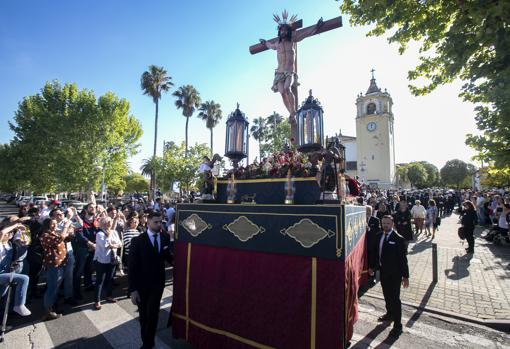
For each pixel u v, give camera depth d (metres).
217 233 3.72
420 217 13.59
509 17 3.60
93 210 6.78
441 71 5.84
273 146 34.56
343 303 2.76
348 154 60.00
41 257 5.67
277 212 3.23
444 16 4.77
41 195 40.19
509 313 5.12
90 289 6.59
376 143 47.25
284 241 3.15
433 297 5.91
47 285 5.00
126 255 7.61
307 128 3.89
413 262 8.64
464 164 63.94
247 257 3.40
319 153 3.56
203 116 44.28
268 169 3.99
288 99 5.67
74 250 6.06
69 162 26.06
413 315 5.12
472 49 4.33
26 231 5.12
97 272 5.52
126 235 7.70
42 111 26.69
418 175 61.22
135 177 55.38
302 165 3.74
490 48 4.64
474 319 4.90
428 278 7.12
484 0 3.73
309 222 3.01
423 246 11.12
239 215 3.54
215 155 4.68
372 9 4.95
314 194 3.50
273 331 3.12
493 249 10.48
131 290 3.91
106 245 5.60
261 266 3.28
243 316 3.35
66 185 27.48
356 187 4.62
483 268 7.99
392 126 50.91
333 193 3.39
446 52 4.59
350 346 4.04
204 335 3.66
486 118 4.83
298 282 3.01
